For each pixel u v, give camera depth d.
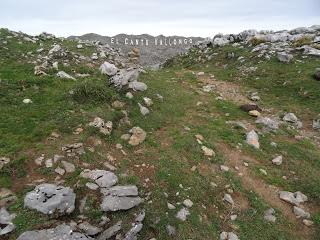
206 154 17.50
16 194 12.77
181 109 22.36
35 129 16.16
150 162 16.03
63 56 27.67
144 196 14.02
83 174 14.07
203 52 46.19
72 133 16.38
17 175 13.65
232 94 28.81
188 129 19.52
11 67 23.58
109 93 20.25
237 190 15.74
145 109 20.05
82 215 12.47
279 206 15.52
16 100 18.62
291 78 31.17
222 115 22.98
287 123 23.84
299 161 18.81
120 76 22.44
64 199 12.45
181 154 17.11
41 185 12.92
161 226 12.91
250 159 18.27
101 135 16.78
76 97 19.47
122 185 14.07
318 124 23.92
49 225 11.66
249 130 21.14
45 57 26.88
